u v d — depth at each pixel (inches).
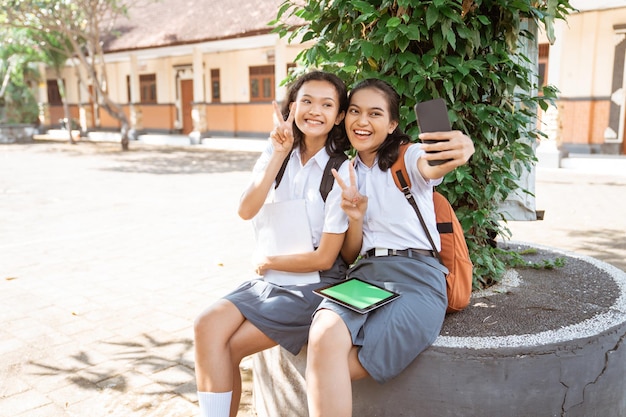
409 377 93.6
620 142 531.8
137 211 336.5
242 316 98.5
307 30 137.2
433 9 107.2
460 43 116.7
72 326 164.1
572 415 95.7
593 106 537.3
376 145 99.9
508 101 127.8
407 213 98.7
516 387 92.4
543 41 543.5
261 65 792.3
